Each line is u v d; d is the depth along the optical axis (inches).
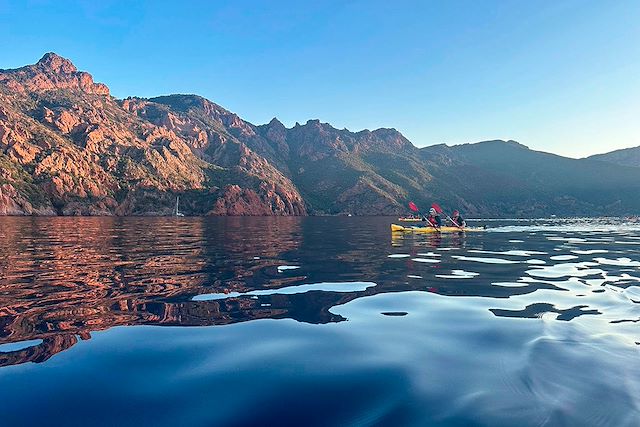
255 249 661.9
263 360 161.3
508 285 332.8
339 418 116.3
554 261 498.3
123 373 147.6
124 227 1481.3
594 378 141.4
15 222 1798.7
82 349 173.5
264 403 125.3
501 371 148.6
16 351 170.7
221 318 227.3
